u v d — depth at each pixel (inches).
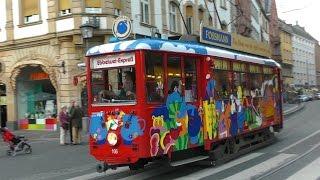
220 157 543.5
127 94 446.0
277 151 634.2
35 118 1280.8
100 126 458.0
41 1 1221.7
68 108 1018.7
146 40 452.8
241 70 623.5
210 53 532.7
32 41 1229.7
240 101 611.5
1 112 1317.7
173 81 473.4
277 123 764.0
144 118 436.1
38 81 1289.4
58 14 1189.7
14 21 1269.7
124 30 518.9
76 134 875.4
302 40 4830.2
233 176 458.6
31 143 936.9
